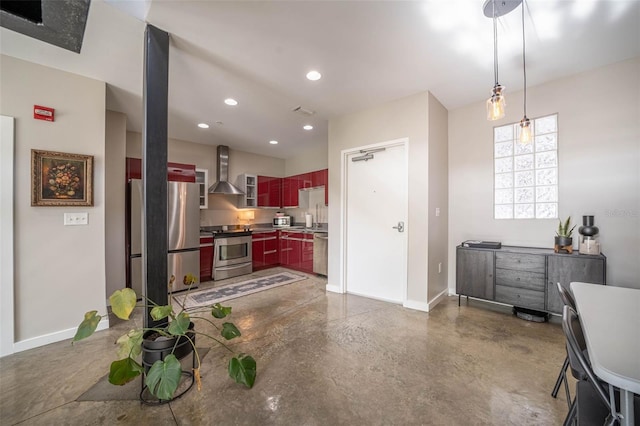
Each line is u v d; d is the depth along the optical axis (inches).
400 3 65.0
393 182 127.3
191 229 156.8
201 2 63.7
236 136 180.4
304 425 53.5
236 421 54.7
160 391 49.1
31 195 85.4
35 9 64.2
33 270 86.1
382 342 87.7
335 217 146.5
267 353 81.4
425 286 114.9
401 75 100.2
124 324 105.3
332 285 147.4
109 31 73.6
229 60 89.7
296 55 86.9
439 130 125.7
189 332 67.6
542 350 81.4
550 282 98.3
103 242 100.4
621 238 94.9
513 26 73.7
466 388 64.3
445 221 133.2
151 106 71.2
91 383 67.1
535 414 55.9
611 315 45.1
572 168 104.3
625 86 93.6
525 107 110.9
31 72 86.7
